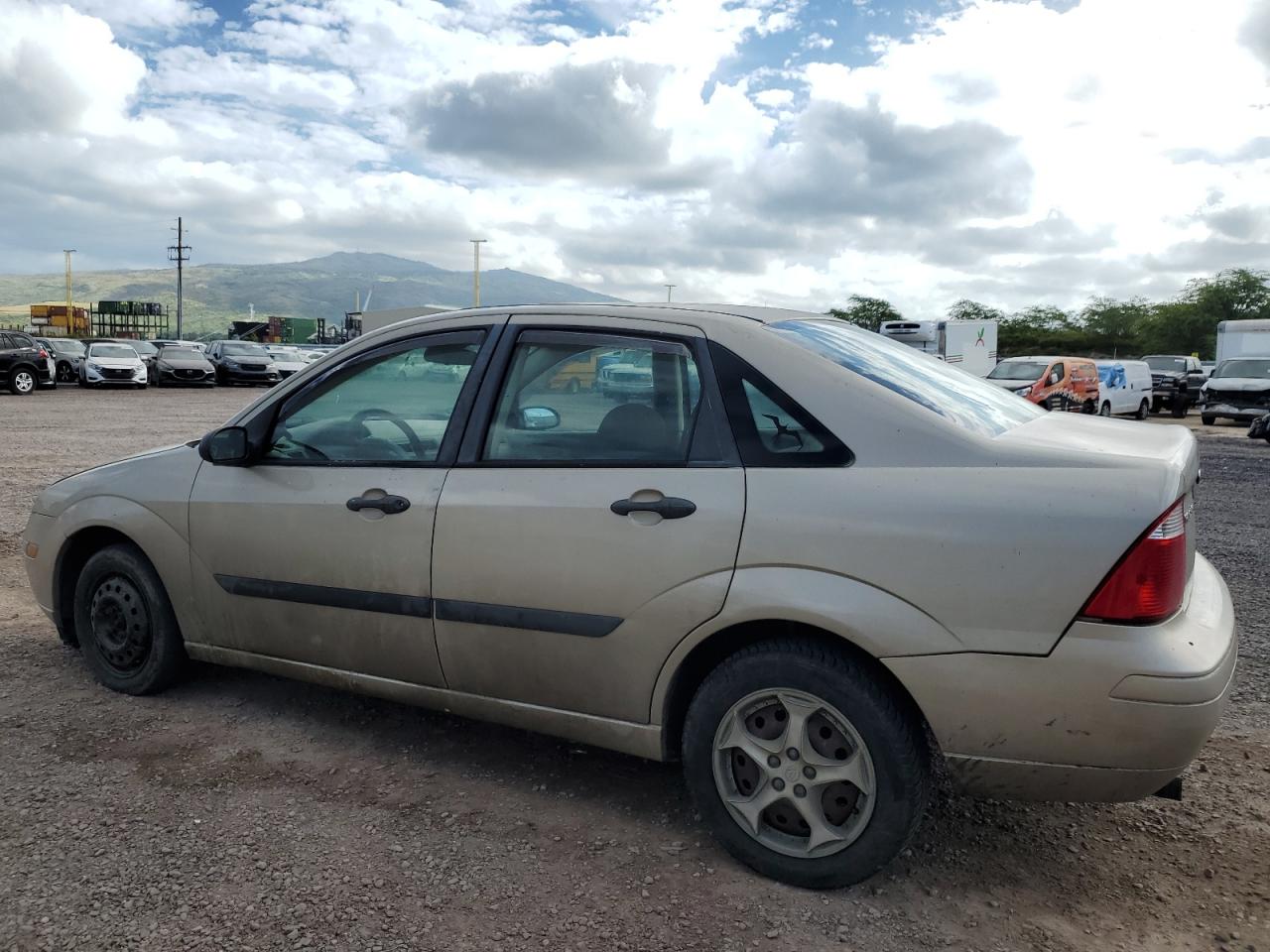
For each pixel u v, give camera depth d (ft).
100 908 8.34
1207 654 7.77
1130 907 8.69
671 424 9.53
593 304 10.55
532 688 10.14
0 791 10.50
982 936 8.23
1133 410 84.74
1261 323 102.42
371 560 10.87
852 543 8.39
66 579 14.16
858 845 8.58
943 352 96.32
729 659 9.07
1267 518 30.30
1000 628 7.93
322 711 13.03
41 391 94.32
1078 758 7.89
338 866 9.12
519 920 8.31
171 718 12.69
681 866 9.26
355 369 11.64
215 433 12.04
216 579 12.30
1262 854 9.61
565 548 9.61
